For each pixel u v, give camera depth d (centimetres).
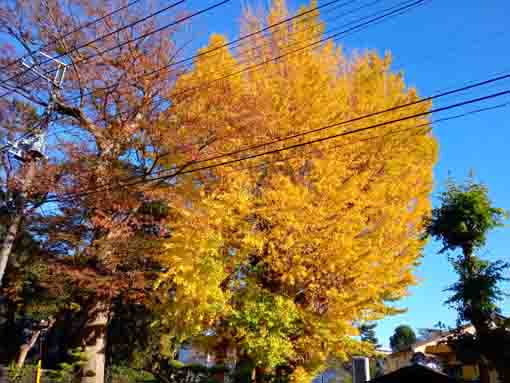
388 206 1135
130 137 1262
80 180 1217
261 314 1030
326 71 1291
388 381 880
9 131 1273
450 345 1138
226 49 1245
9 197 1231
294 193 1014
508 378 1049
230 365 1484
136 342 1722
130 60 1245
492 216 1140
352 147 1146
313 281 1079
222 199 1084
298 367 1164
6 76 1211
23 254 1588
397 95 1320
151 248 1190
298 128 1136
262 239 1049
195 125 1159
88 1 1238
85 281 1194
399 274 1179
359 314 1162
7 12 1205
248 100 1145
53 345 2084
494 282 1077
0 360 1969
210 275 1024
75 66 1255
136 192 1248
